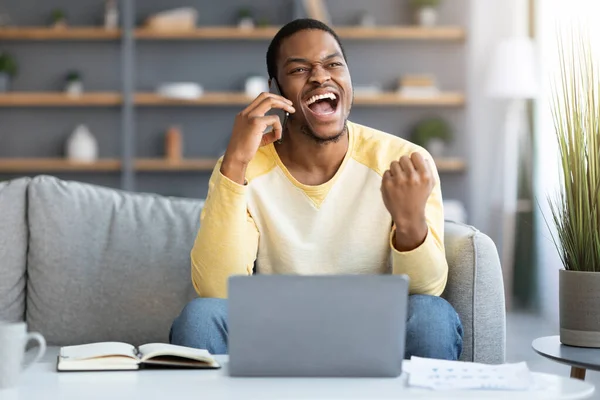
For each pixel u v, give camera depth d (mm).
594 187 2084
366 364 1491
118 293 2490
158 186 6996
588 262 2096
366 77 7004
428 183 1816
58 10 6934
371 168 2182
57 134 6996
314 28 2207
